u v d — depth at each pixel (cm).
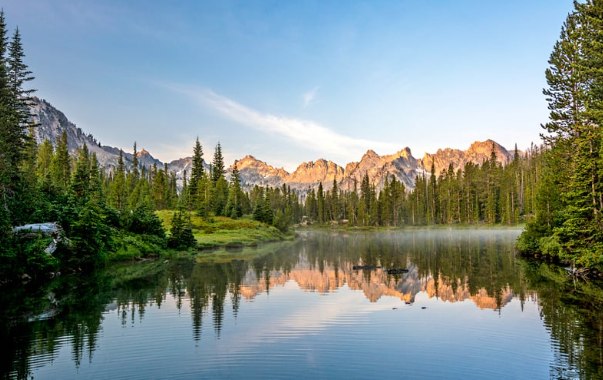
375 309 2267
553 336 1695
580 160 3488
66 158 9125
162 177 12556
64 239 3822
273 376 1296
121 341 1678
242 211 12162
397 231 13862
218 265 4406
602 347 1544
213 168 13638
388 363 1416
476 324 1917
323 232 14950
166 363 1422
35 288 2930
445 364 1401
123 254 4769
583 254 3250
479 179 13750
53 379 1282
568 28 4597
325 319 2044
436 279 3297
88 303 2420
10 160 4066
